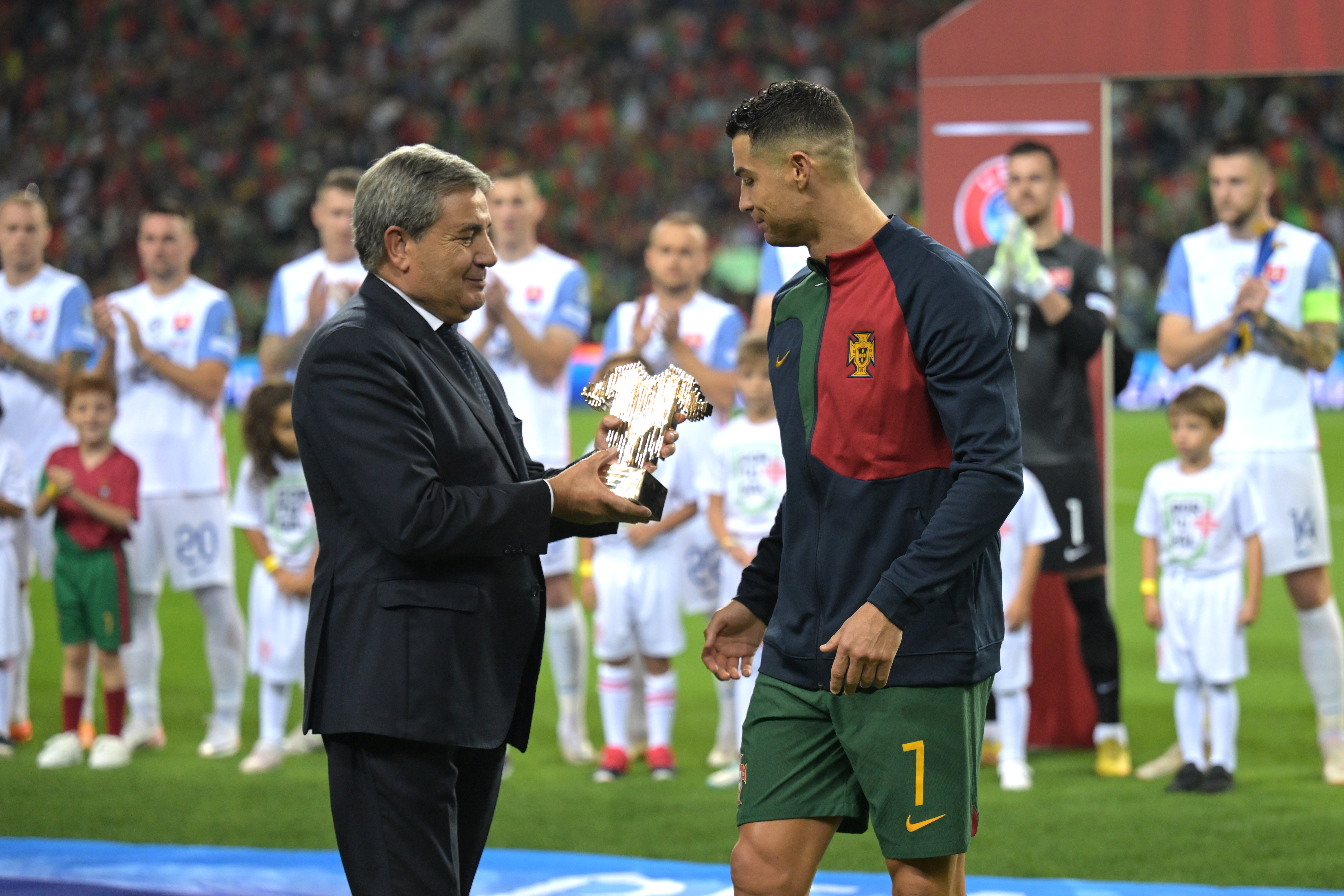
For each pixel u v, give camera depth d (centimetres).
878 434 1006
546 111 9962
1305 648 1978
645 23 10788
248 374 7306
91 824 1731
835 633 1023
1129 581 3631
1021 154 1959
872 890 1455
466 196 1044
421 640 1002
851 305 1018
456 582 1023
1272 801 1805
